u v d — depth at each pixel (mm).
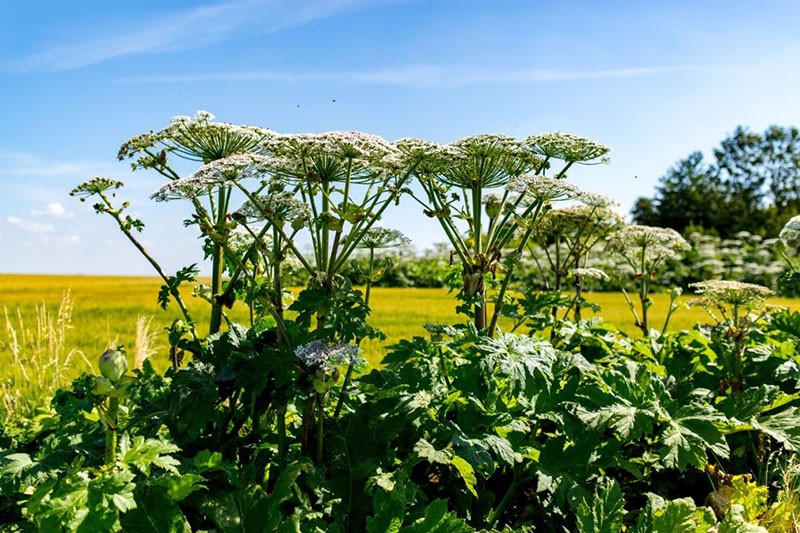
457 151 3301
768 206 49250
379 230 3139
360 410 3148
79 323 10883
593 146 3742
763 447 3887
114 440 2248
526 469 3369
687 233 39312
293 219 2838
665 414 3389
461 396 3371
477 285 3791
